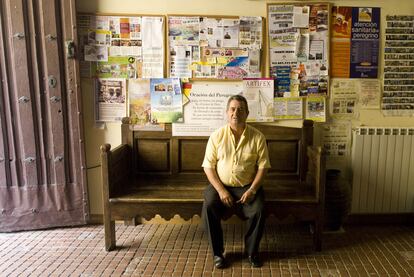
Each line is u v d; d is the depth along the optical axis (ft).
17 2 8.48
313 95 9.27
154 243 8.61
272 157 9.29
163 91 9.24
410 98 9.41
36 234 9.12
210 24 9.02
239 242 8.68
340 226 9.32
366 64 9.26
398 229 9.37
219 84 9.24
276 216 7.91
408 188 9.44
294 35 9.05
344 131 9.45
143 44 9.10
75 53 8.81
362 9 9.06
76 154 9.21
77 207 9.42
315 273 7.36
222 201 7.61
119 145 9.14
